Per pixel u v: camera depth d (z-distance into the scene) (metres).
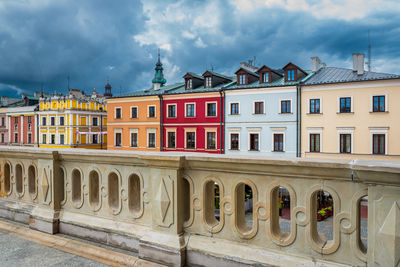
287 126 24.88
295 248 2.49
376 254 2.09
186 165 3.02
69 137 48.25
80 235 3.83
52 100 50.12
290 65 25.41
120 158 3.45
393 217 2.00
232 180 2.79
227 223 2.85
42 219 4.09
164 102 31.61
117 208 3.65
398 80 20.92
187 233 3.09
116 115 35.09
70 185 4.08
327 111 23.42
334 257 2.32
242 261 2.66
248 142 26.69
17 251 3.47
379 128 21.62
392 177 1.96
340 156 22.98
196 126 29.72
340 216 2.27
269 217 2.60
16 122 55.31
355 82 22.28
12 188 4.85
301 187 2.44
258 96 26.12
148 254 3.13
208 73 30.44
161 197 3.07
